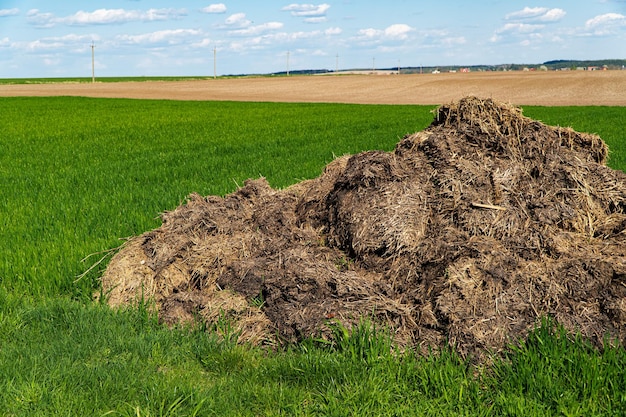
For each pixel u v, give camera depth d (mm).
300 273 5543
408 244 5641
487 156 6484
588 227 5883
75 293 6348
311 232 6418
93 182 12531
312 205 6801
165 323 5477
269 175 13039
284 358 4797
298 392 4266
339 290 5328
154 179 12969
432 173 6297
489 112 6781
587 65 187750
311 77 120875
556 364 4301
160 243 6559
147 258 6461
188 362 4770
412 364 4453
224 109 43344
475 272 5172
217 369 4668
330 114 37344
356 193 6219
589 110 39000
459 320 4824
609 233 5816
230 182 12016
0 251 7395
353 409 4031
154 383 4293
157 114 37344
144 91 80875
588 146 6926
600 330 4688
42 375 4387
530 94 63469
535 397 4066
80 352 4766
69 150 18766
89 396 4156
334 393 4199
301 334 5008
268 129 26188
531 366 4293
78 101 55062
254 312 5445
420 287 5383
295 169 13703
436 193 6121
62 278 6508
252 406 4133
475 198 5957
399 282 5535
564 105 48656
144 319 5508
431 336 4898
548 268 5215
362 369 4445
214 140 21609
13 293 6273
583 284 5000
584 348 4570
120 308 5734
